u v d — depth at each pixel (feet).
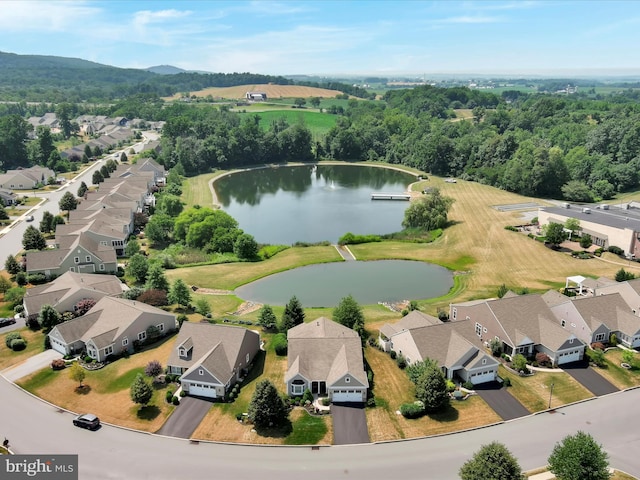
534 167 546.67
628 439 171.63
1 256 348.59
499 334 227.20
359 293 308.19
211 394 193.36
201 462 160.04
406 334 214.07
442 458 162.40
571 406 190.19
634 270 327.88
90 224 365.20
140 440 169.89
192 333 213.46
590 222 383.45
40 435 171.22
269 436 172.35
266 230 456.45
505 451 140.77
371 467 158.51
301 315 242.78
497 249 379.96
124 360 218.59
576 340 219.20
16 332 236.84
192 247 387.14
